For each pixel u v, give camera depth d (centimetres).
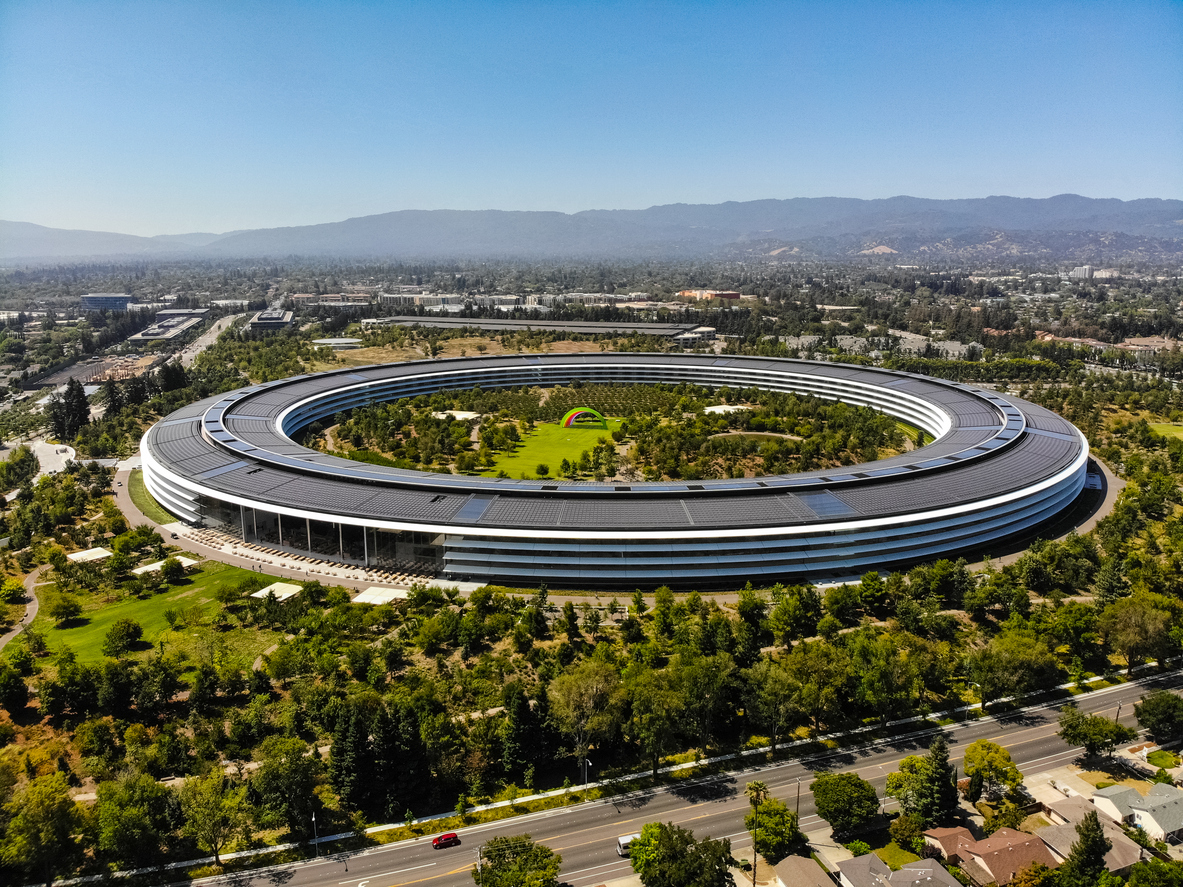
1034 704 16425
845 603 19175
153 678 15625
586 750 14262
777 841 12012
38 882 11775
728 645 17075
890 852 12331
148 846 12125
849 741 15175
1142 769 14350
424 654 17725
